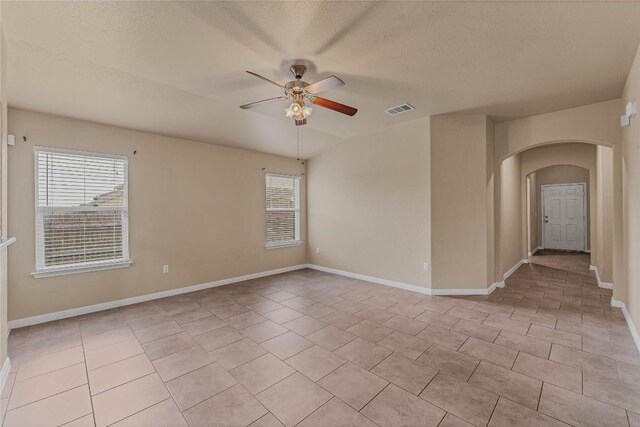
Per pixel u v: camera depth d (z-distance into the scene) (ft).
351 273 17.37
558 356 8.00
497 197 14.44
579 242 25.77
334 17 6.57
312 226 19.80
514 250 19.20
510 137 13.93
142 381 7.09
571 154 19.39
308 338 9.34
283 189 19.29
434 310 11.68
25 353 8.45
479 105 12.11
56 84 9.33
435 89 10.53
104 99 10.44
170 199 14.07
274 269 18.43
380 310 11.77
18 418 5.88
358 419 5.76
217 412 6.01
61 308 11.14
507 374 7.19
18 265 10.34
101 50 7.78
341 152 17.69
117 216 12.63
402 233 14.82
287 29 6.99
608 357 7.91
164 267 13.82
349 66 8.82
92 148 11.93
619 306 11.68
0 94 6.65
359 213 16.81
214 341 9.18
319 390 6.68
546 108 12.42
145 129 13.10
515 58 8.43
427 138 13.69
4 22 6.53
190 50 7.84
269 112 12.85
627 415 5.74
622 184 11.18
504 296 13.33
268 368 7.62
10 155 10.21
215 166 15.75
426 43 7.64
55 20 6.51
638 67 8.04
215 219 15.71
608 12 6.48
